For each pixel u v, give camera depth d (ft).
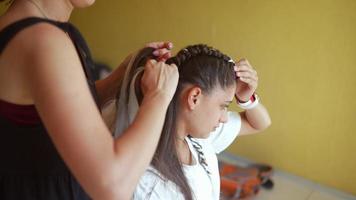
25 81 1.93
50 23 1.97
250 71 3.22
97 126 1.89
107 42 8.30
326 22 6.00
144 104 2.10
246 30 6.68
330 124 6.49
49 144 2.20
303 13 6.13
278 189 6.83
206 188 3.07
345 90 6.19
